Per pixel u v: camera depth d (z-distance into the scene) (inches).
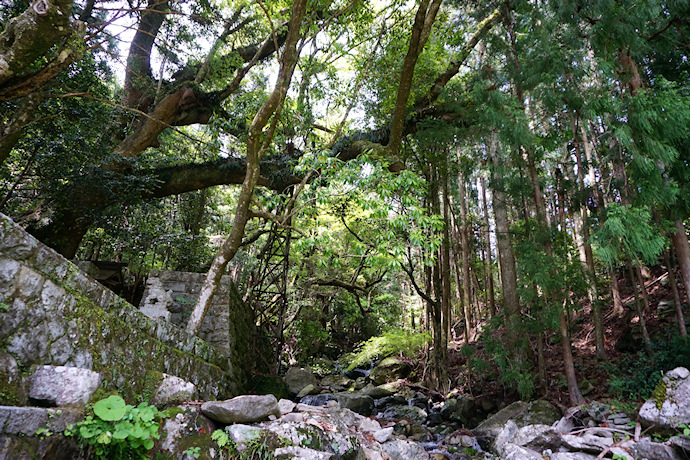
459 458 241.3
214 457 130.7
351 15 362.9
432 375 451.8
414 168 477.4
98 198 362.3
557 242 313.7
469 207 616.1
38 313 115.2
